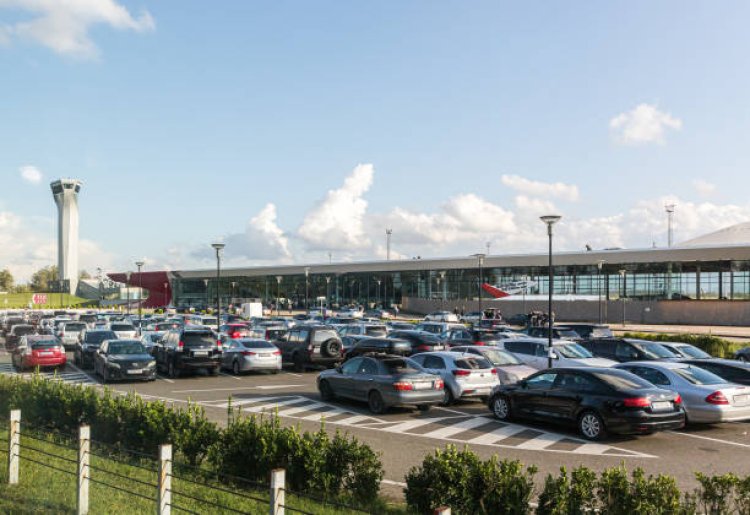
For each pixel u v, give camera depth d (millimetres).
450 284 94812
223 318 60000
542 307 78062
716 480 6590
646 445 12961
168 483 6797
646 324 68250
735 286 76188
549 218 20766
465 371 17578
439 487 7129
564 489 6582
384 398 16219
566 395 13828
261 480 8516
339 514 7434
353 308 93062
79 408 11711
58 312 74375
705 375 15203
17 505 7965
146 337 30719
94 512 7625
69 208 158750
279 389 21375
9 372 26797
